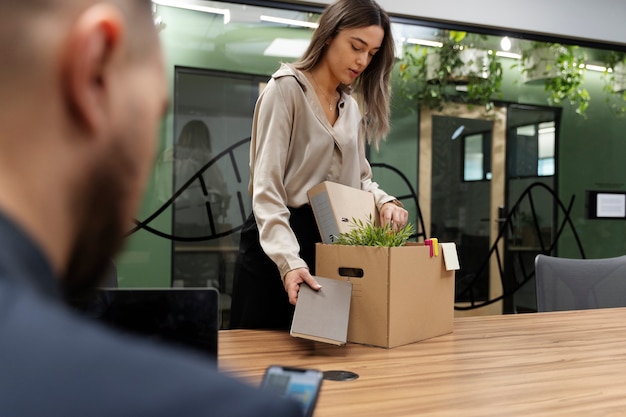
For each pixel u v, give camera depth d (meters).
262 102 1.58
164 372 0.18
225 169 3.53
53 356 0.18
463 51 3.97
